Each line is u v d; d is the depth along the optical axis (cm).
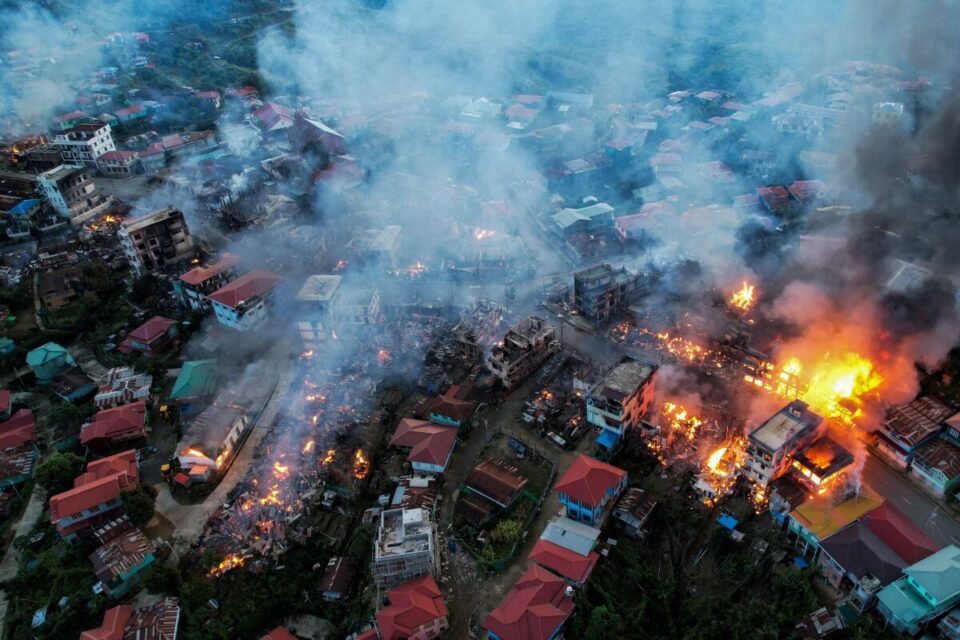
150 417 9344
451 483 8138
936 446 7438
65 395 9750
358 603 7075
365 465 8531
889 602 5928
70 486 8412
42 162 15175
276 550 7619
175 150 16262
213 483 8281
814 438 7469
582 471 7325
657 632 6406
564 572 6694
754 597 6525
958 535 6869
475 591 6919
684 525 7256
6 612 7350
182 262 12262
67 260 12519
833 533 6525
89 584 7275
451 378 9756
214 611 7131
